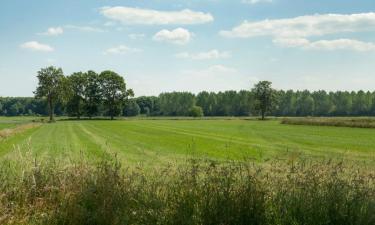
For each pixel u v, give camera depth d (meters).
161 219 7.77
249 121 140.88
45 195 8.81
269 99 170.88
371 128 82.62
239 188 8.21
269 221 7.86
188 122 129.00
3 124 110.44
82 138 57.41
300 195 8.27
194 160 9.93
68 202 8.22
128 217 7.80
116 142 50.72
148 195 8.36
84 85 159.12
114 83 158.88
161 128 88.50
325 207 7.86
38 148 40.19
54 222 7.90
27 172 9.65
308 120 102.50
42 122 122.00
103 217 7.78
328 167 9.88
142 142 50.72
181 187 8.38
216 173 8.77
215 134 67.69
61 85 143.75
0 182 9.18
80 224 7.80
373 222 7.73
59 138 56.91
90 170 9.66
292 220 7.75
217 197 7.90
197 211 7.88
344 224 7.73
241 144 47.94
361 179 9.09
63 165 10.53
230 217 7.64
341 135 63.31
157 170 10.16
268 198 8.30
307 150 39.84
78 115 159.88
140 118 172.62
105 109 163.88
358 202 8.04
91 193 8.36
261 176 9.23
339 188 8.48
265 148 42.56
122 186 8.59
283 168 10.73
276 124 109.69
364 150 40.22
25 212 8.28
